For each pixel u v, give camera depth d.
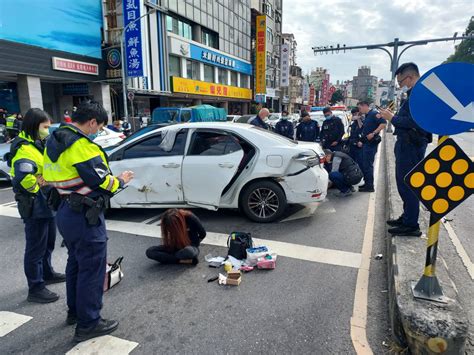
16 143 2.88
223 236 4.58
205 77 29.88
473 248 4.21
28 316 2.91
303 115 8.96
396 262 3.03
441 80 2.20
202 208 5.40
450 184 2.28
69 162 2.31
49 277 3.46
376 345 2.46
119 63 19.03
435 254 2.40
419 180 2.32
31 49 14.88
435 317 2.22
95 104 2.47
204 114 17.48
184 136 5.07
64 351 2.46
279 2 47.50
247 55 38.38
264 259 3.65
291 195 4.96
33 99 15.34
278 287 3.28
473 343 2.42
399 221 4.02
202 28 28.84
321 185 5.04
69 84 19.56
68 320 2.79
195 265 3.77
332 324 2.71
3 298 3.19
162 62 23.16
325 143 7.93
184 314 2.87
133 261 3.91
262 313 2.87
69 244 2.51
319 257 3.93
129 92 18.14
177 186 5.00
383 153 14.42
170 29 24.23
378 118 6.86
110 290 3.27
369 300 3.04
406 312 2.29
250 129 5.02
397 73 3.69
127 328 2.70
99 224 2.47
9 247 4.41
